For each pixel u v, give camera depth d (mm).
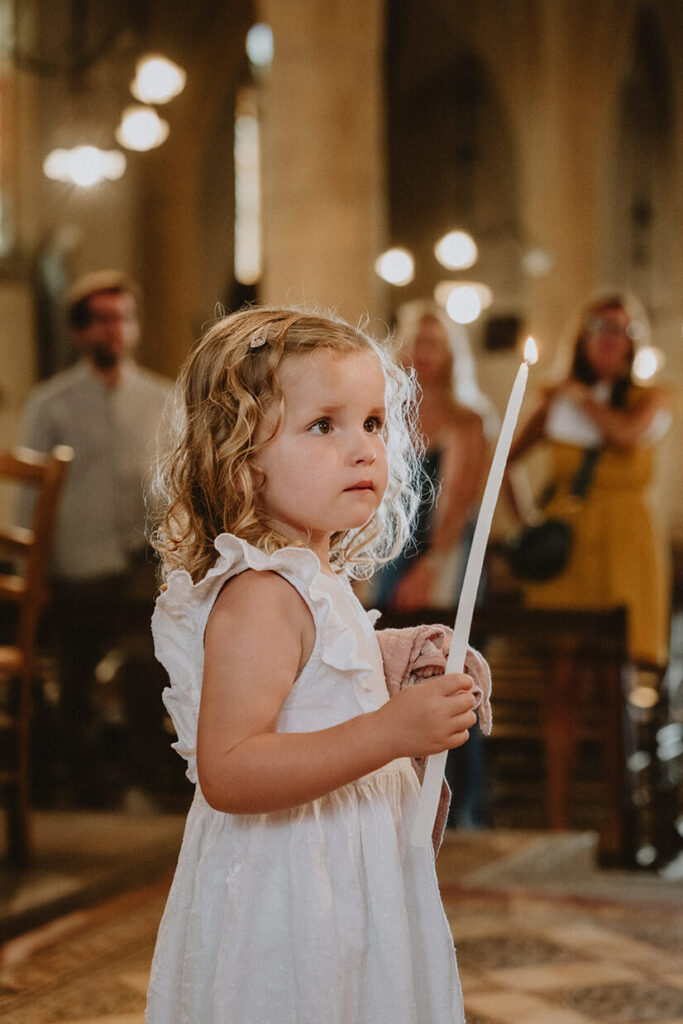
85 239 14352
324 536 1539
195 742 1473
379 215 8469
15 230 12812
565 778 4875
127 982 2816
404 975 1374
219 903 1410
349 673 1405
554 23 15711
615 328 4762
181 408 1534
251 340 1437
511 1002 2688
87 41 13492
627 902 3551
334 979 1351
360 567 1751
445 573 4559
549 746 4883
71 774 5496
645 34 17578
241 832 1412
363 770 1296
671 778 5930
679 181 17875
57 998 2707
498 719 6727
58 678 5480
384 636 1561
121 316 5441
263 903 1381
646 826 5469
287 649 1379
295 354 1423
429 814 1325
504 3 16281
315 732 1320
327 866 1383
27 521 5258
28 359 12922
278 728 1398
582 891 3705
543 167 15969
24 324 12883
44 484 3865
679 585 9938
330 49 8180
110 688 5895
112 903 3578
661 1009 2643
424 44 18188
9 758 3984
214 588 1426
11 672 3869
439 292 15617
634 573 4797
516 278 17766
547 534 4824
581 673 5109
